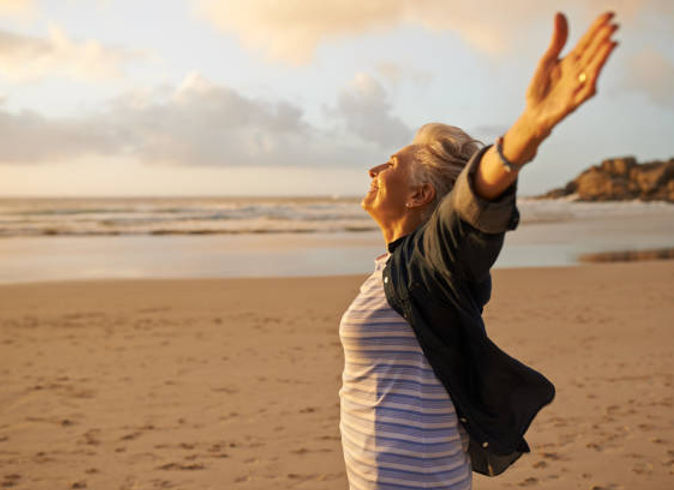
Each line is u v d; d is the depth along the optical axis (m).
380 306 1.33
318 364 7.34
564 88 0.84
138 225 37.97
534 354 7.57
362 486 1.34
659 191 95.94
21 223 38.69
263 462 4.37
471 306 1.23
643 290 13.01
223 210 53.28
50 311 11.30
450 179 1.42
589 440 4.61
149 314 10.98
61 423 5.28
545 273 16.09
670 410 5.29
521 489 3.80
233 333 9.26
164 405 5.78
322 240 29.47
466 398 1.28
